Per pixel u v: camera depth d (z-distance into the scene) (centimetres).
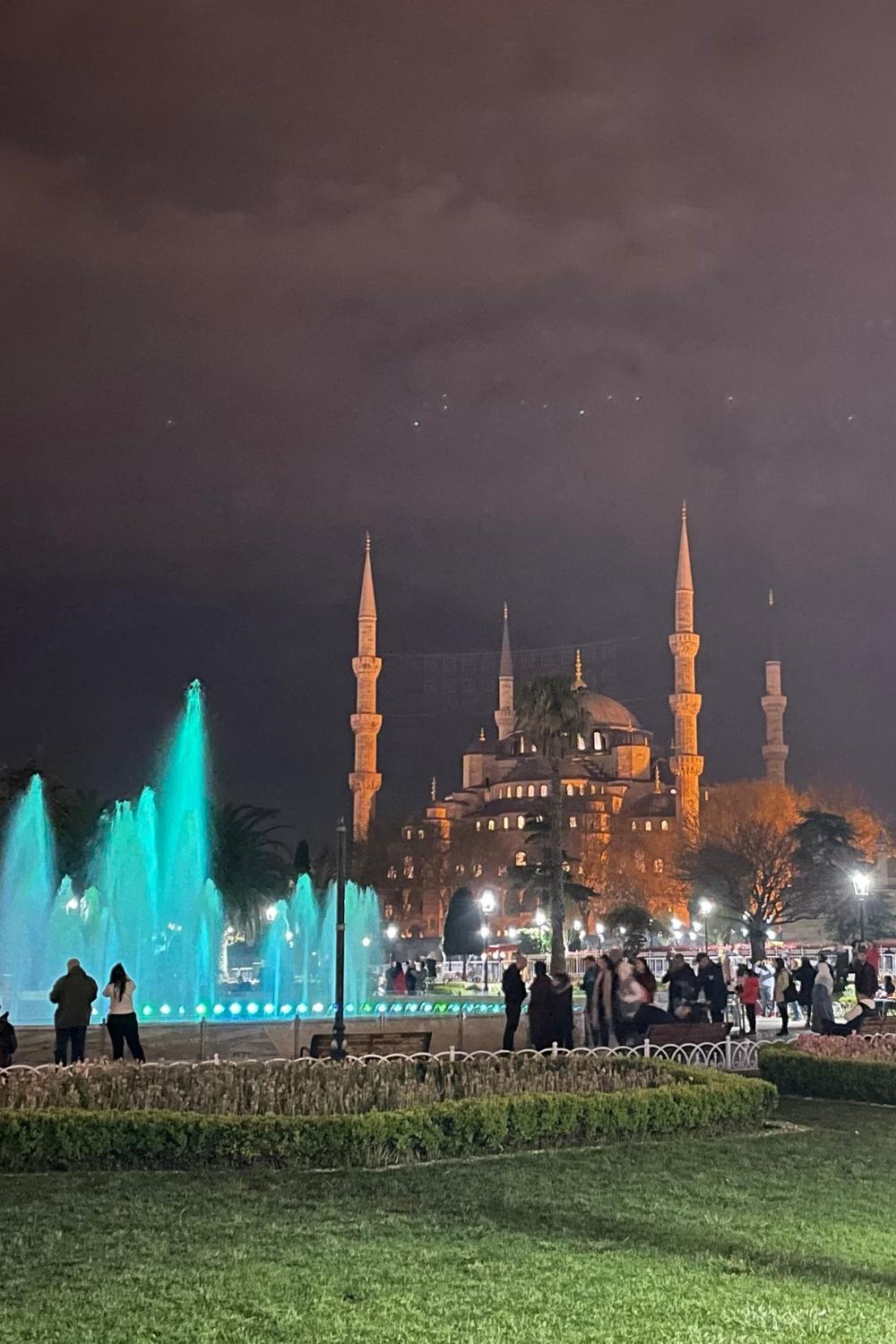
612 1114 1898
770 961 7294
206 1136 1667
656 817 17050
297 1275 1169
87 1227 1345
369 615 17088
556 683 8069
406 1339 1005
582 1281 1155
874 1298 1127
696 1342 1003
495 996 5862
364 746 16738
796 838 11531
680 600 16662
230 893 6234
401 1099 1959
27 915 6103
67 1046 2497
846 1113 2277
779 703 17500
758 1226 1395
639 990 2894
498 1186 1562
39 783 6222
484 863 15600
